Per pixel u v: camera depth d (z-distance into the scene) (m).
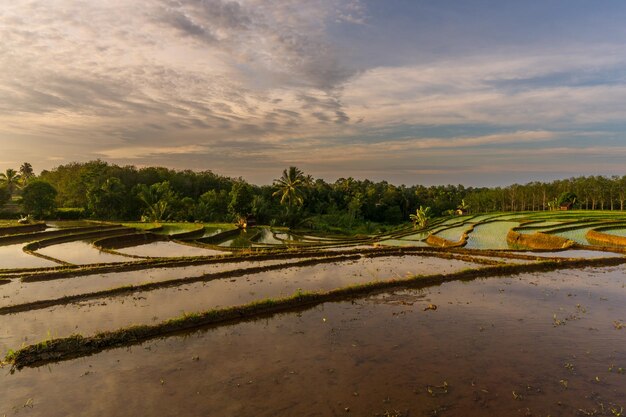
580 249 30.47
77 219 64.75
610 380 10.03
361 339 12.80
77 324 14.19
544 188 105.38
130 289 18.48
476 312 15.40
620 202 91.31
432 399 9.19
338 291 17.62
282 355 11.66
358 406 8.93
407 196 118.06
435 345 12.24
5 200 64.44
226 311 14.83
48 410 8.97
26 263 25.69
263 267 23.47
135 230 47.16
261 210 73.25
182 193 85.56
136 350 12.16
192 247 36.34
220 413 8.73
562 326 13.80
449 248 30.38
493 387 9.73
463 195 139.88
